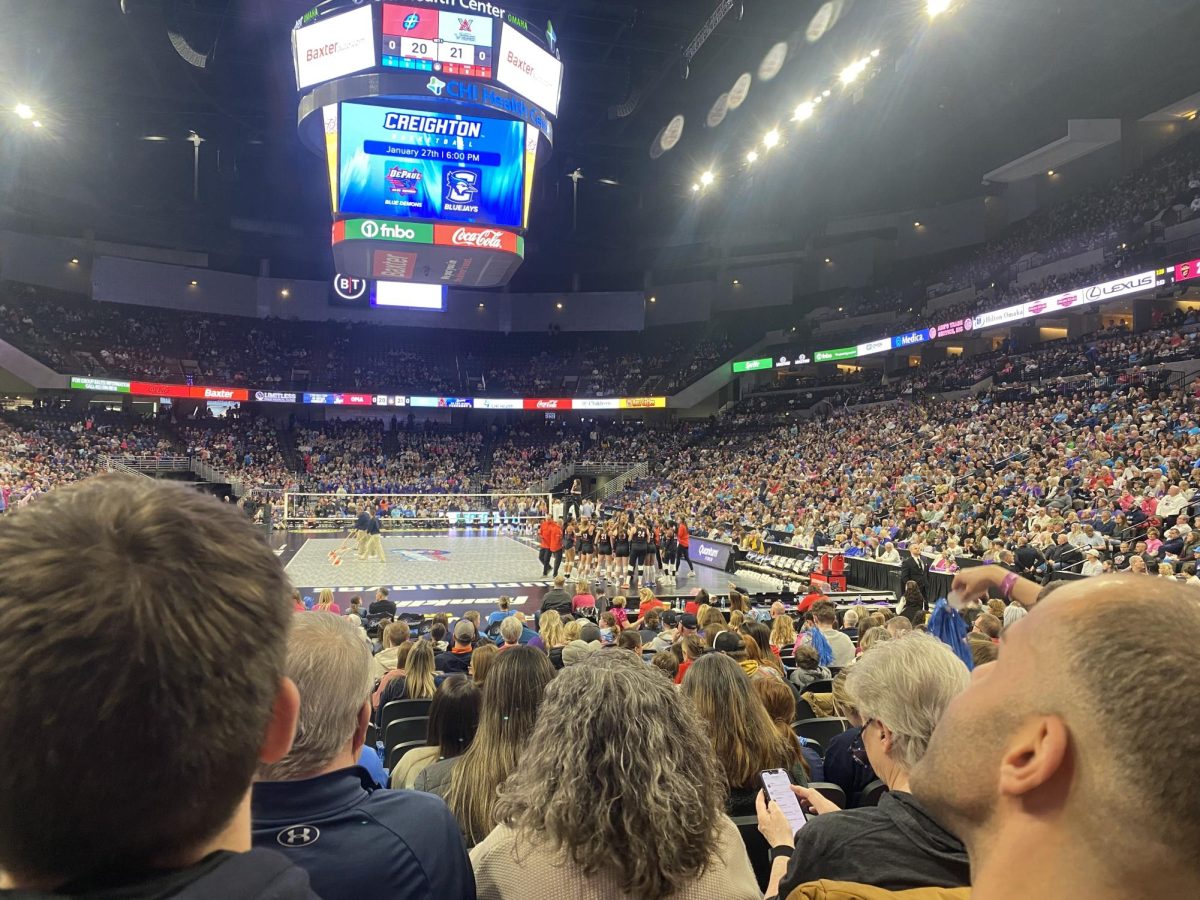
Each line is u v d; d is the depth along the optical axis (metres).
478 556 23.69
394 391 43.59
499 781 2.48
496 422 49.00
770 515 25.08
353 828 1.55
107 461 32.44
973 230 39.31
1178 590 0.77
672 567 22.03
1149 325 27.81
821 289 45.28
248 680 0.73
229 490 34.50
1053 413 24.23
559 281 49.91
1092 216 31.53
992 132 35.53
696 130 35.50
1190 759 0.64
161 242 40.88
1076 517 15.45
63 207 36.78
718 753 2.96
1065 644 0.75
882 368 40.69
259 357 43.31
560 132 34.44
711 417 45.56
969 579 1.96
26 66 26.64
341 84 16.25
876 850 1.64
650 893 1.49
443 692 3.42
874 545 18.45
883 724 2.09
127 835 0.67
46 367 34.19
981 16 26.62
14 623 0.62
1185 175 28.38
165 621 0.66
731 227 45.94
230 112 31.19
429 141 16.95
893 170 40.25
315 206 40.97
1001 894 0.75
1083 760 0.70
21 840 0.66
